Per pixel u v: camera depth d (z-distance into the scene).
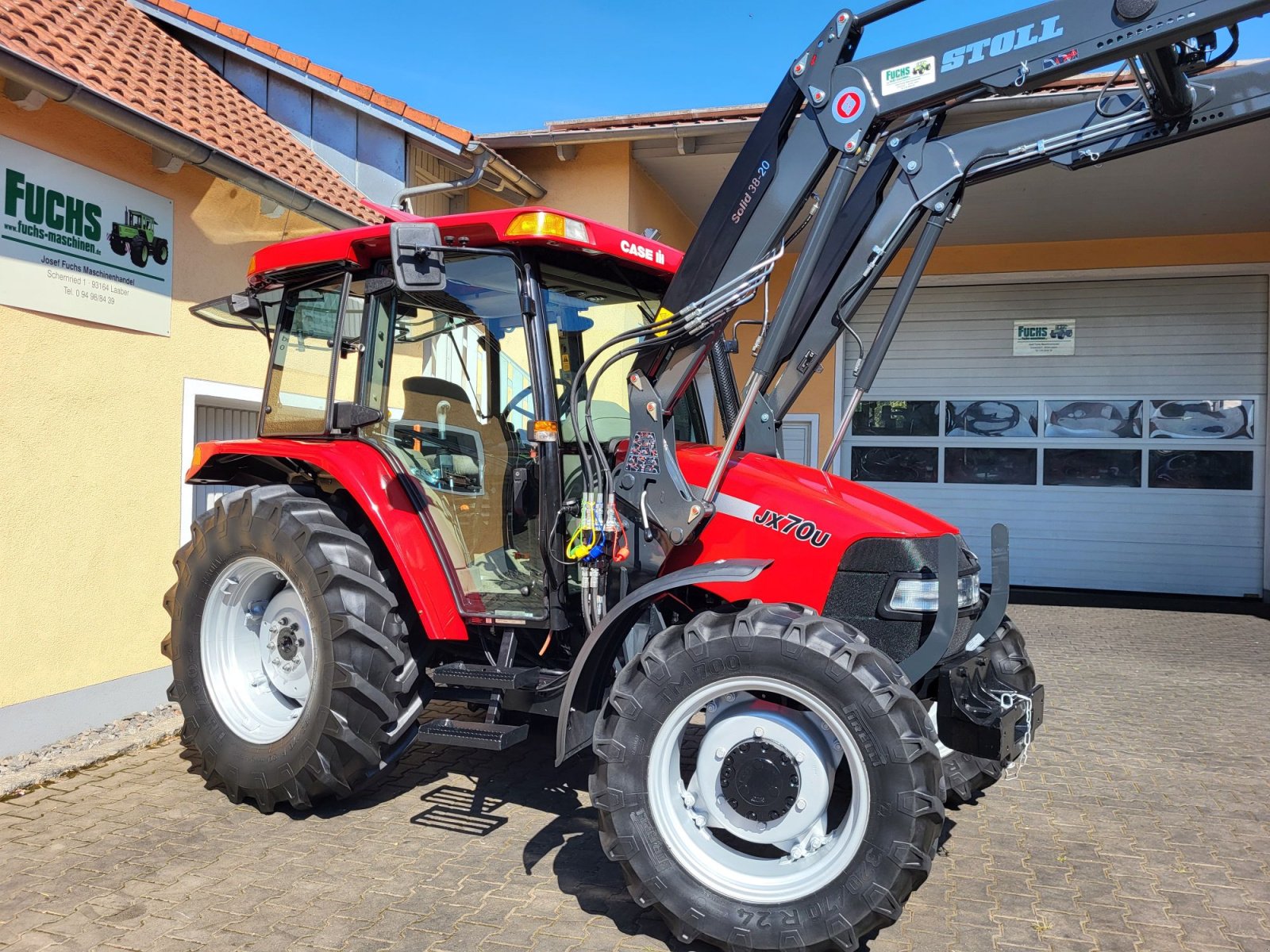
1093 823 3.85
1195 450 11.07
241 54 7.62
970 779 3.89
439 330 3.74
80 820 3.69
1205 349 11.02
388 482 3.79
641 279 3.92
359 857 3.37
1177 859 3.48
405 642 3.73
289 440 4.22
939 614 2.96
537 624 3.49
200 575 4.02
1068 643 8.09
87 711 4.84
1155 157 8.31
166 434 5.35
